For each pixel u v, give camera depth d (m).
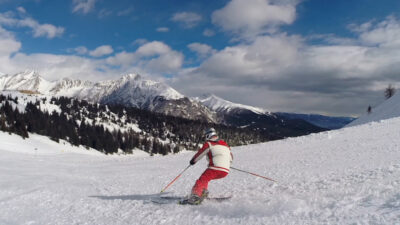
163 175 12.55
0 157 31.83
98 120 198.75
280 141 24.95
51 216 6.30
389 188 4.55
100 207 6.75
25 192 9.33
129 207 6.39
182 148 185.00
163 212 5.51
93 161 27.61
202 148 5.89
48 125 116.94
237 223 4.21
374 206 3.85
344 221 3.52
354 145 15.25
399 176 5.25
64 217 6.15
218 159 5.82
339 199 4.48
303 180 7.00
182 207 5.62
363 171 6.74
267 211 4.47
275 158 14.55
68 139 121.38
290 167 10.45
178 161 19.62
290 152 16.45
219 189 7.39
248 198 5.68
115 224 5.27
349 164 8.95
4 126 93.69
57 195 8.63
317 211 4.07
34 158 33.19
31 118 115.38
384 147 12.48
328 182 6.06
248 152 19.88
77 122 171.12
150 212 5.67
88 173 16.38
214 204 5.45
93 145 127.25
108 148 127.38
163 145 170.25
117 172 15.97
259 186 7.03
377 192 4.46
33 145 86.62
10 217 6.39
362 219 3.44
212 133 6.05
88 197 8.24
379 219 3.33
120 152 137.12
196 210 5.26
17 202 7.73
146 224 4.96
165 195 7.60
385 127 22.02
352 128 24.89
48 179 13.16
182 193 7.59
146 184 10.16
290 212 4.25
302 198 4.98
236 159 16.42
